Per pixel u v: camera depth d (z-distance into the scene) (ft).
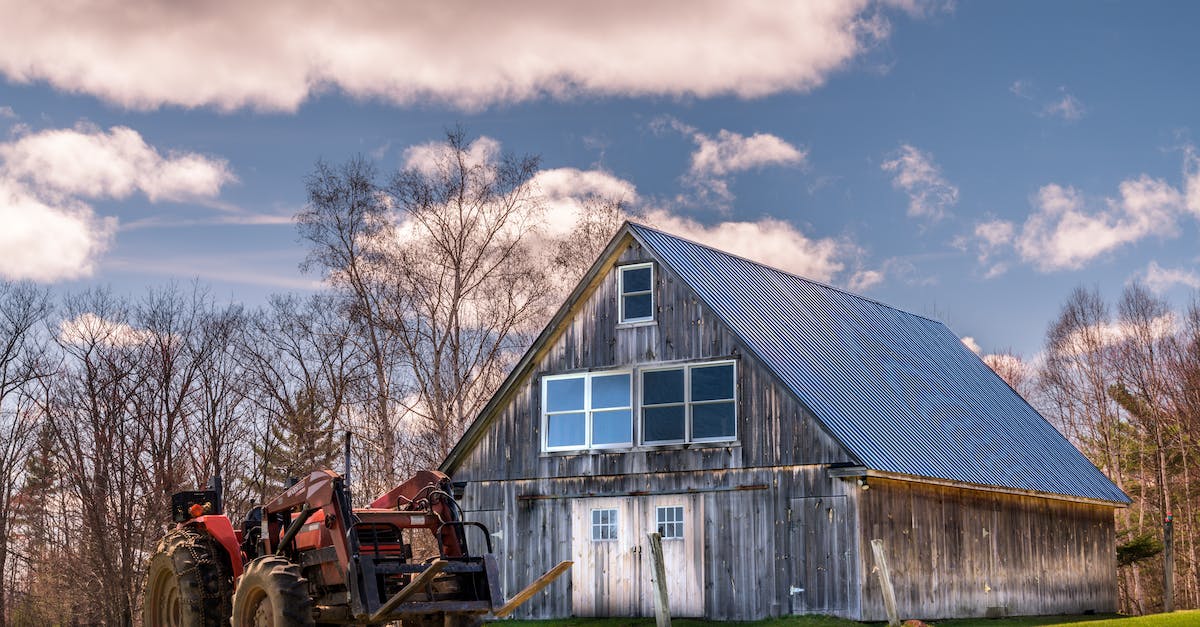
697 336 87.71
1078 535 109.40
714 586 83.76
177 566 50.98
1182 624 71.97
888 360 104.32
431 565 41.96
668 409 87.97
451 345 151.12
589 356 91.81
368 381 153.28
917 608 83.41
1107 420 210.59
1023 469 101.04
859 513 79.00
